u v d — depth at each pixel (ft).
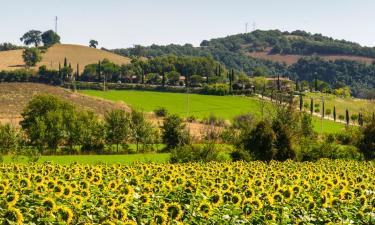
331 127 405.18
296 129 222.69
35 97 299.17
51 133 248.93
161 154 238.89
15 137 228.22
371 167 141.38
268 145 184.34
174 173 88.07
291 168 126.21
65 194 63.98
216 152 177.17
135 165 113.60
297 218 60.75
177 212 56.24
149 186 72.43
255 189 77.00
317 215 62.44
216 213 58.65
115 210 54.44
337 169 123.03
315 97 592.19
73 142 256.52
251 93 578.25
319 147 197.57
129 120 264.72
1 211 53.16
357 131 235.20
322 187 80.33
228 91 577.84
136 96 545.85
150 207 60.23
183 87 615.16
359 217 61.26
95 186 73.56
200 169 110.11
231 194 65.05
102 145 259.39
